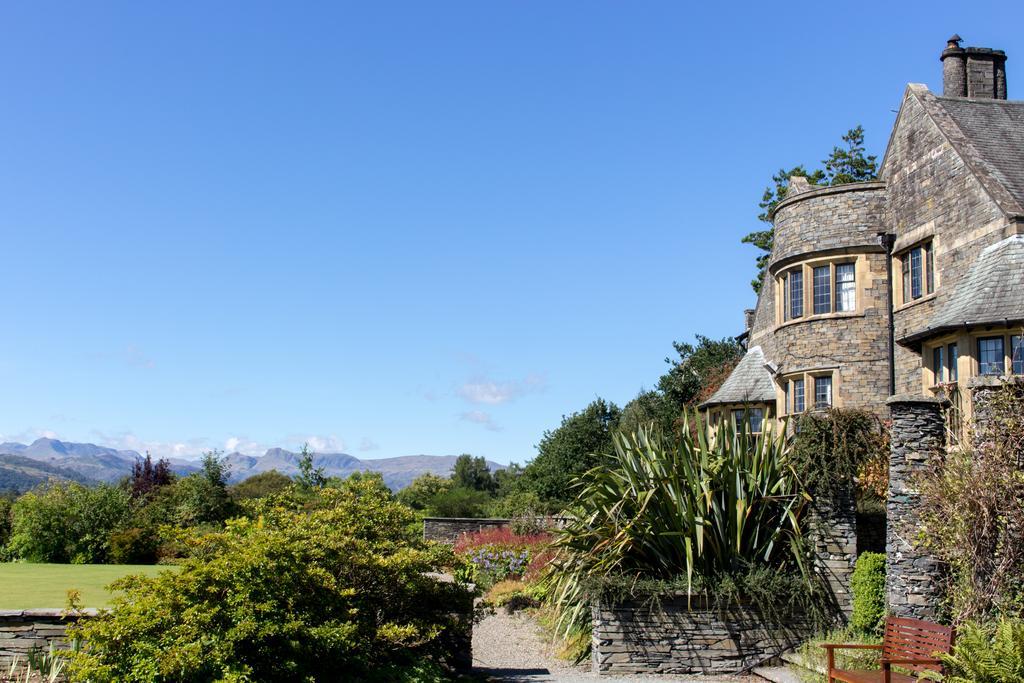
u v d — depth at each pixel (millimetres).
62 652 11000
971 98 21688
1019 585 10266
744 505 13586
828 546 13656
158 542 25312
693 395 38562
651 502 13742
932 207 19531
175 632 9000
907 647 10000
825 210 22031
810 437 14117
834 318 21547
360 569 11359
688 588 12859
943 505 11023
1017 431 10836
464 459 67562
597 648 13312
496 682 12344
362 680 10242
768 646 13234
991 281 16391
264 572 9492
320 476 43094
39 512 25734
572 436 39125
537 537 26875
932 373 17703
